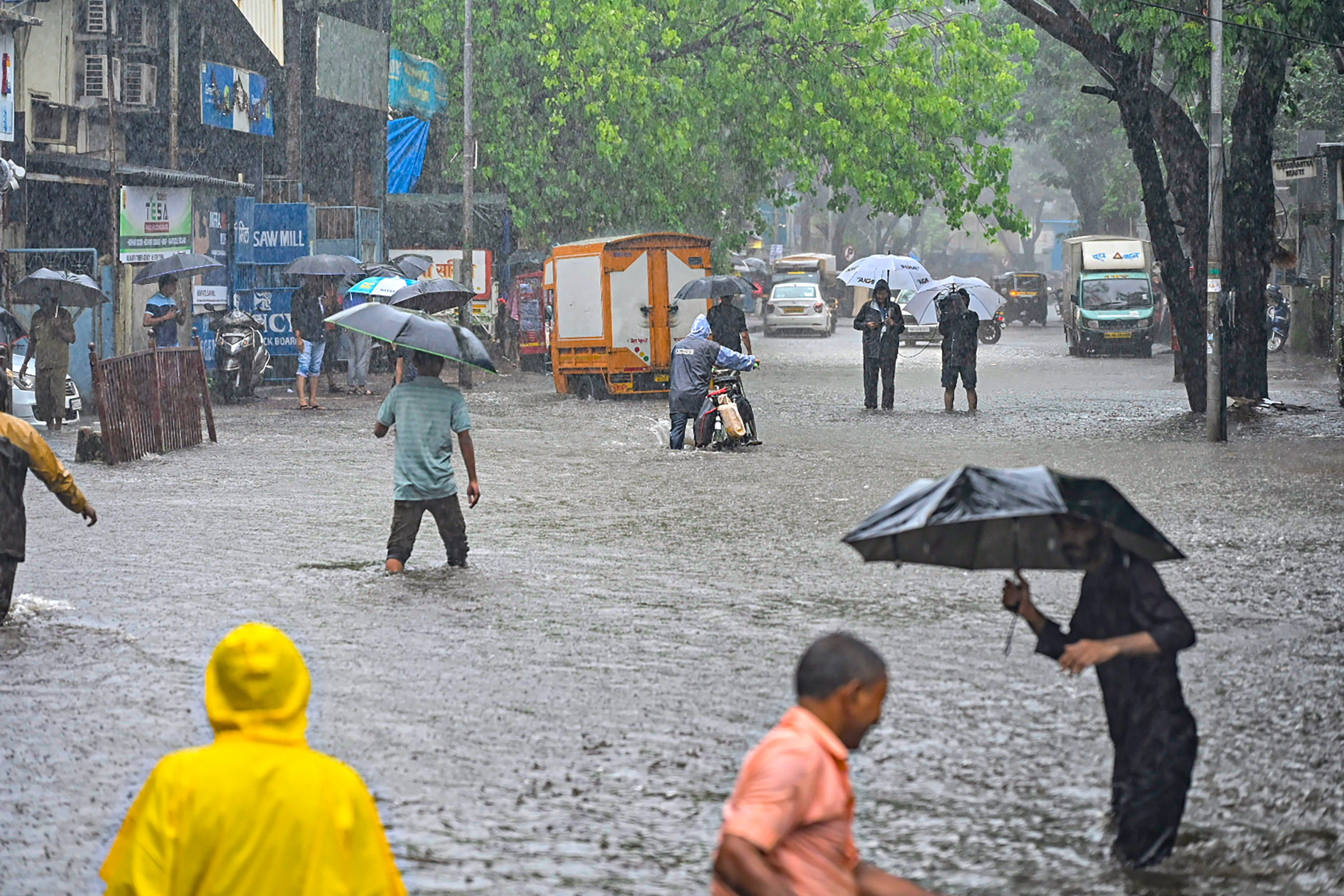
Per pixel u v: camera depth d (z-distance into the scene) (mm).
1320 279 66375
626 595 16547
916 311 44875
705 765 10594
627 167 63469
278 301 49625
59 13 42094
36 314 33844
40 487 24812
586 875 8609
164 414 30109
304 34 56531
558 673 13086
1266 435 34094
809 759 5676
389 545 17844
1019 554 8047
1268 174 38625
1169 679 8555
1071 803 9805
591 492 25031
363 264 52938
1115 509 7871
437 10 62188
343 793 5512
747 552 19328
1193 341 38938
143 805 5430
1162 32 38062
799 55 63719
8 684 12578
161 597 16188
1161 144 38969
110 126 41688
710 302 45594
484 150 62438
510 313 59500
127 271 43031
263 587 16828
